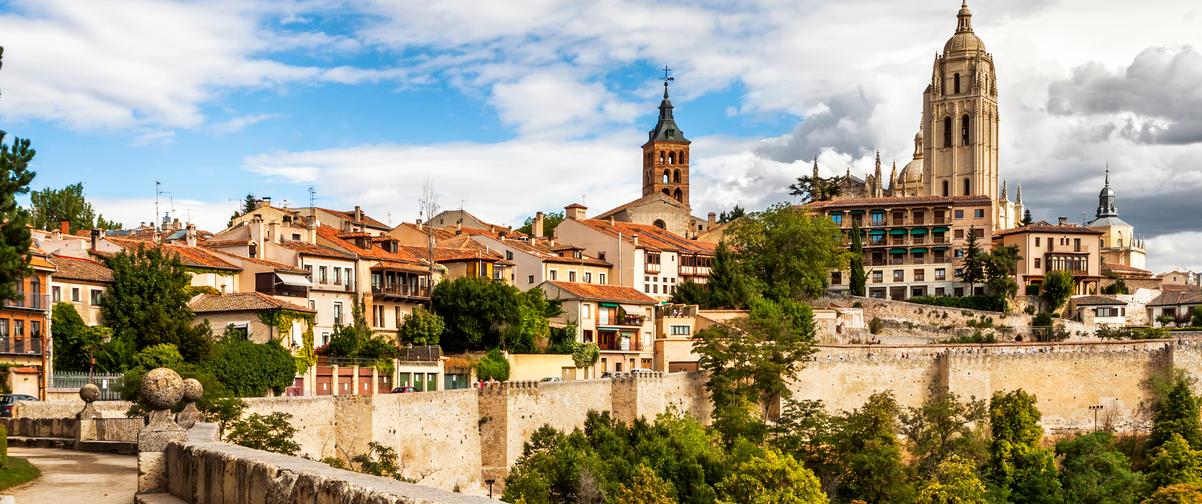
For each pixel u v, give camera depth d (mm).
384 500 17266
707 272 176250
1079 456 119375
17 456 43125
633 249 161375
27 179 49750
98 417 55250
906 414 127312
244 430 58688
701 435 102312
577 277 153625
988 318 175625
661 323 144625
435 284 127000
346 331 105562
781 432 112500
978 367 136375
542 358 122312
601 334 135375
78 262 93750
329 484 19250
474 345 119000
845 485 105375
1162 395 134500
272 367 89375
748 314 147625
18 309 81250
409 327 116688
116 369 84812
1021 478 118500
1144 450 130375
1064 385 138375
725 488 88812
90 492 32594
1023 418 126000
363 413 78438
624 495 80312
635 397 109438
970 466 105750
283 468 21766
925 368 137500
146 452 30844
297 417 72625
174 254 97312
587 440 95438
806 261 172750
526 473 82188
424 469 85625
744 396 118062
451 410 89812
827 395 133500
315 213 162125
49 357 84062
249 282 106312
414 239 155375
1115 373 139250
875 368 136125
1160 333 164625
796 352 125062
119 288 91188
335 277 113688
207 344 87375
